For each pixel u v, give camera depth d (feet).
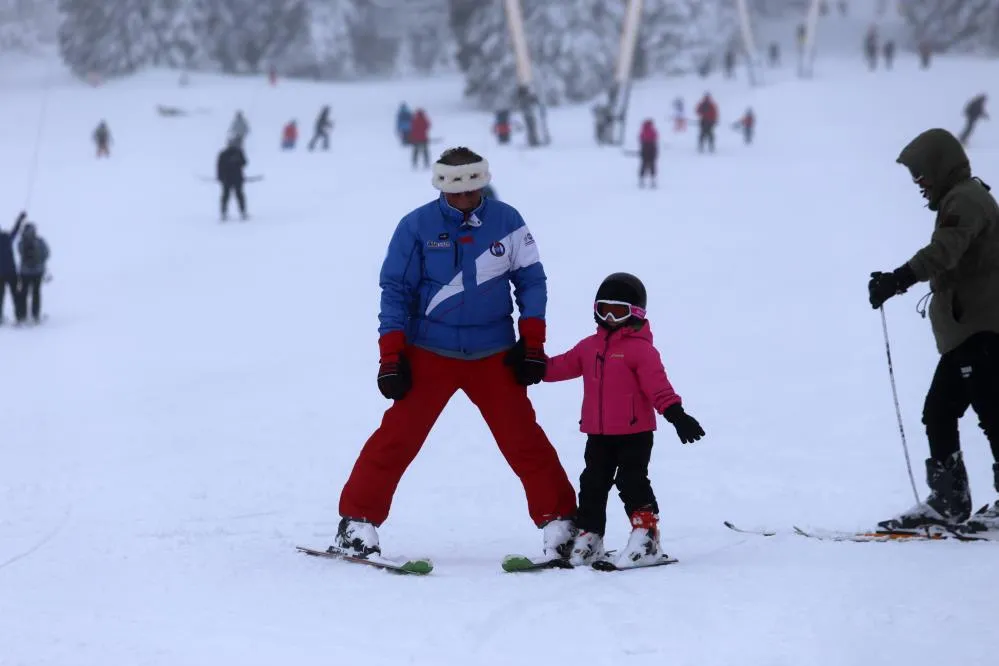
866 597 22.30
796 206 142.51
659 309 87.35
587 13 310.86
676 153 212.23
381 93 358.23
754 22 410.31
